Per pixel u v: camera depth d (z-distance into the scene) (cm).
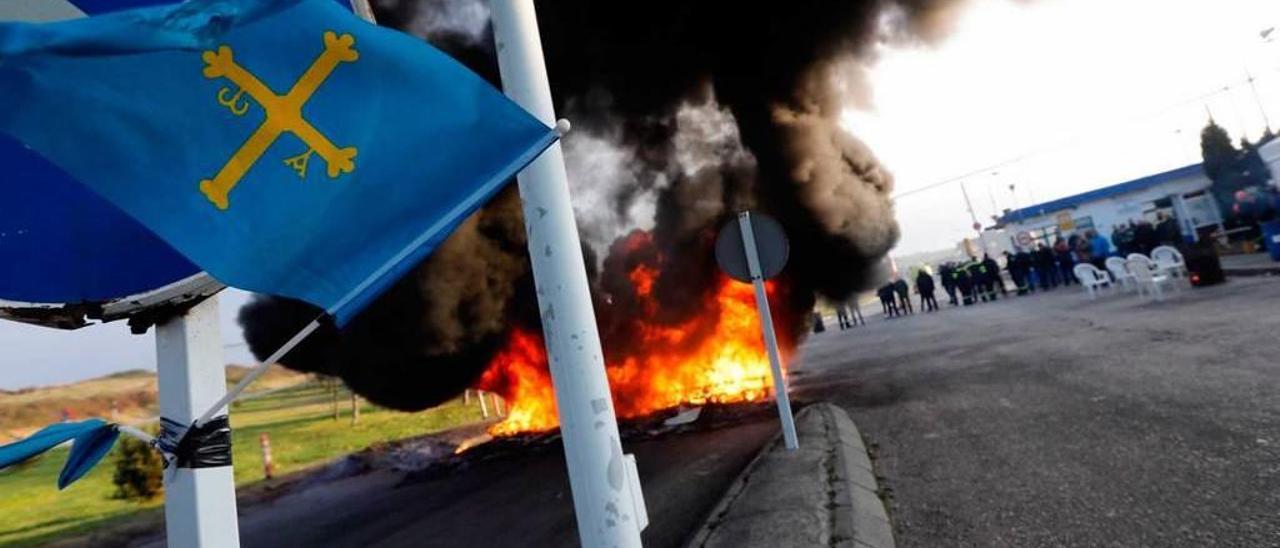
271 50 96
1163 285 1123
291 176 96
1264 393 380
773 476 382
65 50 84
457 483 649
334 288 96
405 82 100
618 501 143
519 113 103
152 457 922
